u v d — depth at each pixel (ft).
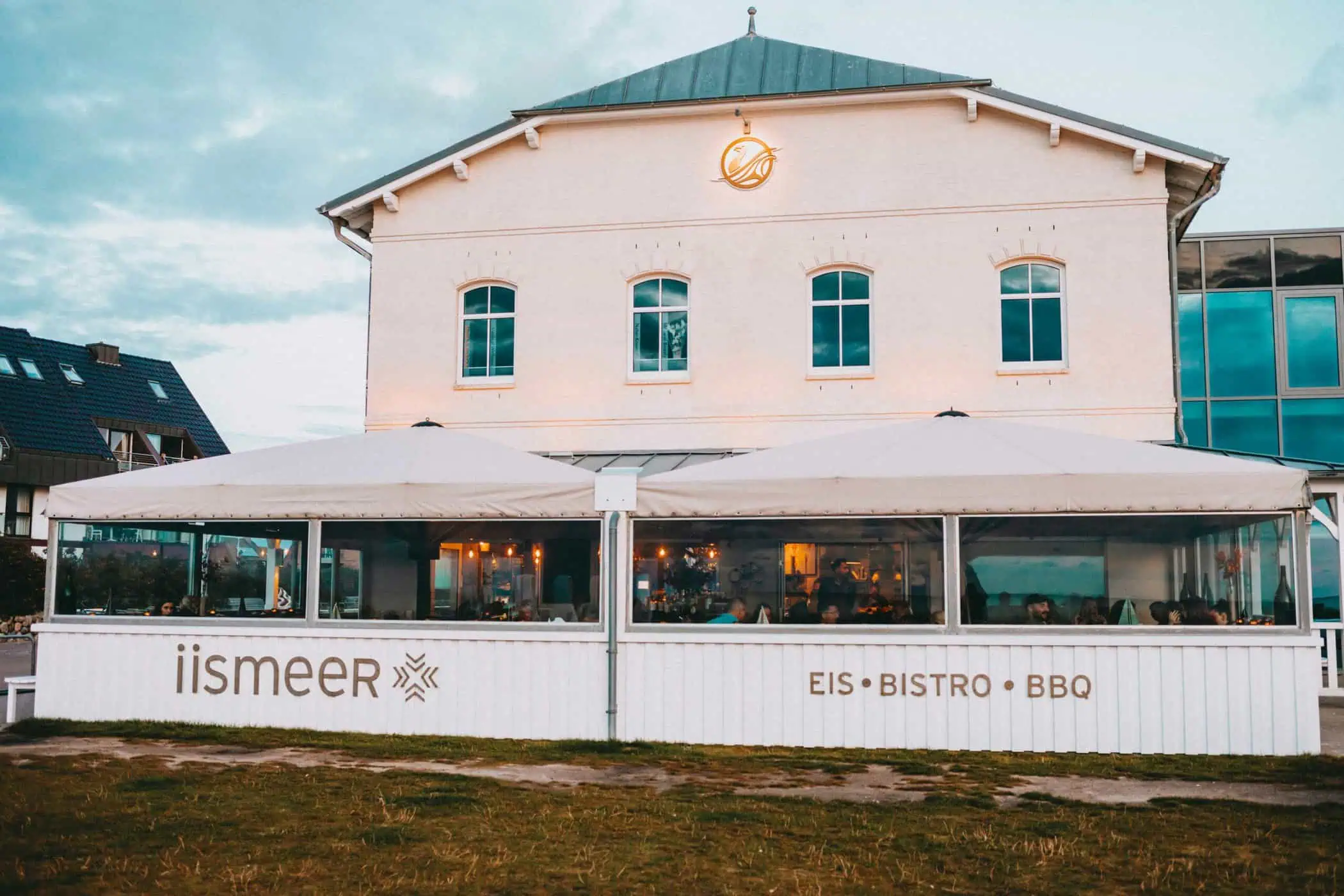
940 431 42.16
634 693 39.99
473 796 31.35
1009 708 38.29
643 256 64.80
